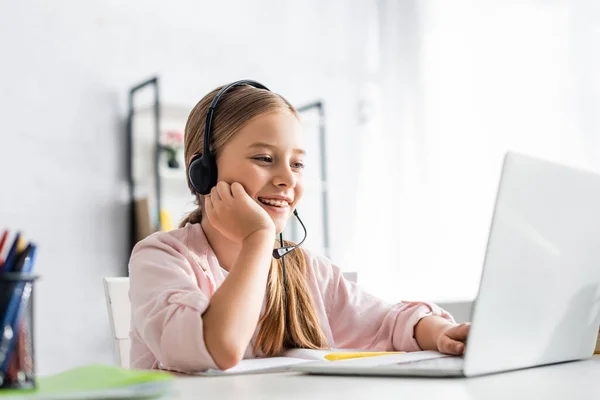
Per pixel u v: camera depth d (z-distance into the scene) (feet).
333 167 12.94
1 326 1.55
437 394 1.81
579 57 10.20
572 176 2.28
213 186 3.63
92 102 10.16
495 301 2.09
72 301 9.77
